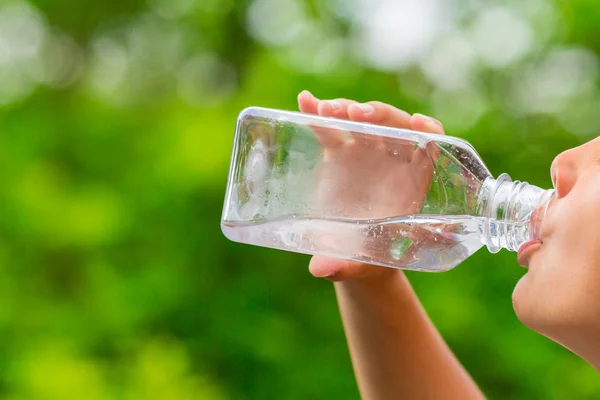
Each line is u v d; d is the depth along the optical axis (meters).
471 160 1.55
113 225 4.39
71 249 4.62
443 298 3.81
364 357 1.77
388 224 1.54
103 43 6.16
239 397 4.14
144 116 5.32
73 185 4.81
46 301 4.63
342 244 1.56
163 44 6.10
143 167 4.51
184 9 6.05
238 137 1.56
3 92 5.59
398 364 1.77
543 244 1.35
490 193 1.50
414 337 1.78
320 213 1.55
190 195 4.23
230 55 5.95
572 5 4.31
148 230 4.38
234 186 1.55
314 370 4.11
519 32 4.50
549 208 1.35
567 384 3.85
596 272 1.25
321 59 4.61
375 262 1.58
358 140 1.56
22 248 4.65
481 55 4.55
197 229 4.28
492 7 4.61
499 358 3.89
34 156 4.96
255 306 4.21
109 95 5.86
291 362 4.12
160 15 6.12
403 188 1.55
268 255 4.25
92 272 4.42
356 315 1.78
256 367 4.19
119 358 4.25
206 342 4.22
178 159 4.23
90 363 4.23
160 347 4.16
